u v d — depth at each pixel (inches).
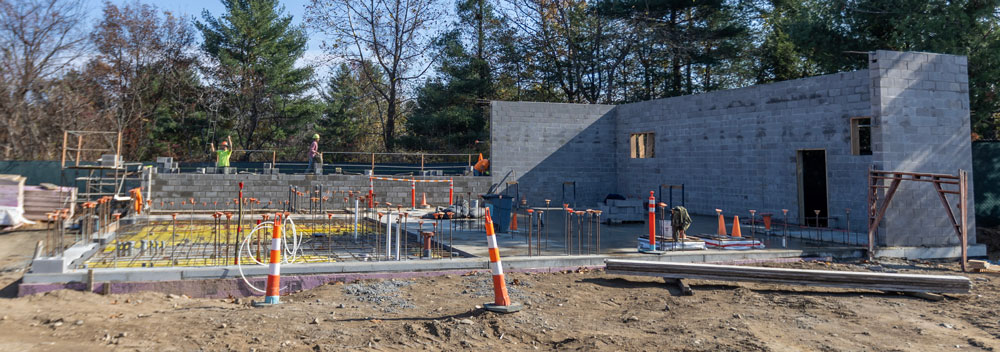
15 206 665.0
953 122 527.5
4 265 430.9
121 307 293.0
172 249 434.0
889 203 497.4
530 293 331.3
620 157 995.3
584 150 983.0
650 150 947.3
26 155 1221.7
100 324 255.4
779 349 235.1
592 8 1531.7
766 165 743.7
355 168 1238.3
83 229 464.8
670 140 893.2
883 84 503.5
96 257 410.0
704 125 836.0
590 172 986.1
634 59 1668.3
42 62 1233.4
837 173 658.2
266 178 864.9
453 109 1676.9
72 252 393.7
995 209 708.7
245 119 1782.7
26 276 317.1
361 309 289.7
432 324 258.1
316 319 264.5
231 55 1748.3
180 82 1626.5
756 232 599.8
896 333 262.5
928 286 334.0
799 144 701.9
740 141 780.6
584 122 983.6
